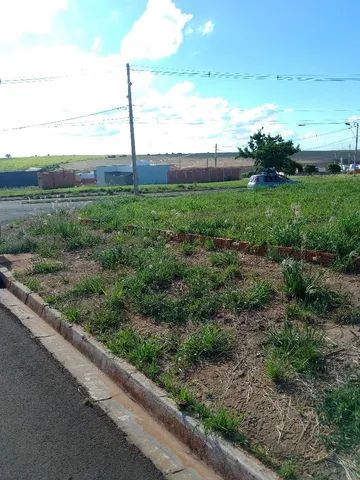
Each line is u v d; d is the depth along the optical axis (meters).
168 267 6.74
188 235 8.70
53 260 9.18
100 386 4.63
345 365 3.96
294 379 3.88
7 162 110.50
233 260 6.75
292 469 2.95
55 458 3.51
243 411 3.64
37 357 5.36
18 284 7.97
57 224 12.26
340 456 3.04
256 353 4.41
